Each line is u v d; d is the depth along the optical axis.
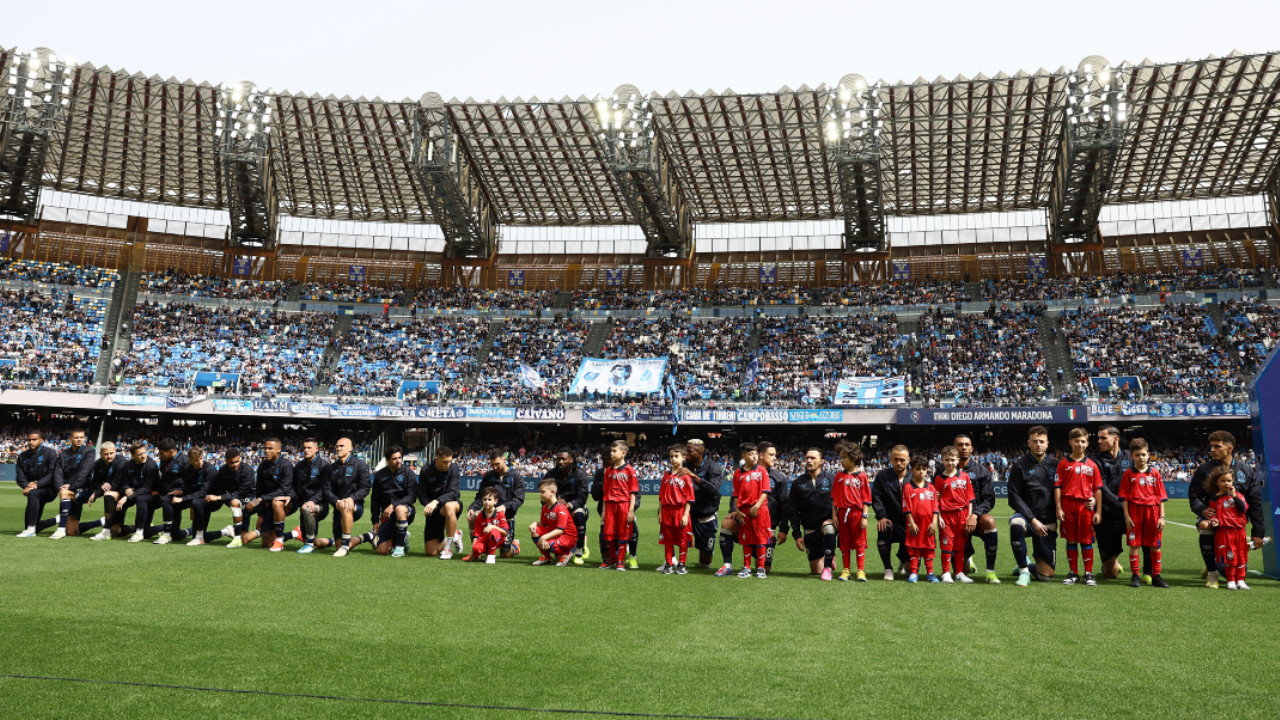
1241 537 9.18
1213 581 9.34
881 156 42.44
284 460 12.04
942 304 49.44
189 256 53.09
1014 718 4.46
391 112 42.03
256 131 40.97
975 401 41.16
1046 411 38.88
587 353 49.75
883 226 49.78
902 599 8.38
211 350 47.34
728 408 42.69
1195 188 47.38
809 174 46.66
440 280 55.81
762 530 10.08
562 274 56.47
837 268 54.09
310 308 52.47
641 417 43.12
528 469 43.59
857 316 49.97
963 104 38.47
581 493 11.55
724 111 39.97
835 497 10.08
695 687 5.01
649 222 50.72
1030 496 9.88
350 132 43.56
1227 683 5.16
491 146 45.41
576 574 10.09
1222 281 45.53
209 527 16.03
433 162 41.06
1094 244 49.28
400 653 5.73
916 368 44.53
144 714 4.33
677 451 10.44
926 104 39.00
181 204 51.91
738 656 5.80
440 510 11.79
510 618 7.07
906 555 10.53
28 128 37.69
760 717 4.46
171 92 40.66
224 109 40.09
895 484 10.12
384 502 12.00
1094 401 38.94
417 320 52.50
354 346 49.81
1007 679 5.24
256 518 17.81
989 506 10.03
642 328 51.53
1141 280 47.38
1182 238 49.50
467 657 5.66
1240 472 9.98
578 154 45.66
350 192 50.88
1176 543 14.99
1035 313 47.09
